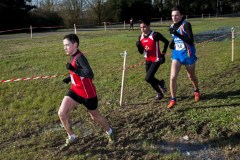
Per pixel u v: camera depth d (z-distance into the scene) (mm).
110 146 5090
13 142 5398
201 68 9961
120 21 50469
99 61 11875
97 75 9625
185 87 7945
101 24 46438
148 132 5523
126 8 50656
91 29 34438
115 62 11594
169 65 10656
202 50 13750
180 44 6188
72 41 4488
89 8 48188
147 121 5949
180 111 6324
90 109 4852
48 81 9023
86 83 4688
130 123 5898
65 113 4801
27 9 38750
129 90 7969
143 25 6426
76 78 4664
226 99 6891
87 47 15875
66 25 43094
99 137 5398
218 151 4875
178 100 7027
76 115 6402
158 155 4801
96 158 4758
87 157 4805
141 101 7113
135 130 5586
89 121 6082
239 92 7328
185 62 6293
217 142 5105
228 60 10992
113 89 8102
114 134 5254
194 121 5793
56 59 12500
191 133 5422
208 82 8312
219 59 11273
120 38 20062
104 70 10312
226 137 5215
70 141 5055
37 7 42062
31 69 10812
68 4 44969
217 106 6492
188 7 65250
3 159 4844
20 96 7801
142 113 6348
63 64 11422
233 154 4762
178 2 60719
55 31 33500
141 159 4719
